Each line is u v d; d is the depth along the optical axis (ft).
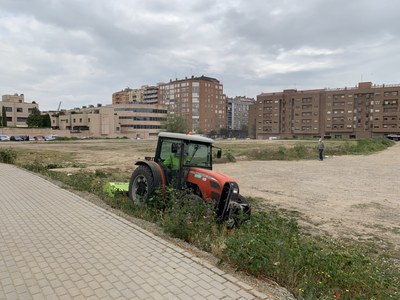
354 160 90.63
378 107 356.18
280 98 425.28
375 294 12.09
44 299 11.04
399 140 316.60
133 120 413.18
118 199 26.96
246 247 13.76
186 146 23.86
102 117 362.12
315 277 13.00
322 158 90.22
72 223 20.33
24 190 31.37
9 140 253.03
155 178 23.79
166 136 24.95
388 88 349.61
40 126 318.86
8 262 14.19
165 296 11.36
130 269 13.57
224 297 11.37
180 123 327.88
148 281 12.50
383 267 16.06
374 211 31.27
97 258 14.73
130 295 11.41
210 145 25.23
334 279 12.57
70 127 380.58
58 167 60.85
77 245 16.40
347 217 28.78
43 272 13.20
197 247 16.40
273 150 97.66
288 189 42.65
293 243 15.43
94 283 12.28
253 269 12.88
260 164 76.38
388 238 23.12
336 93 380.37
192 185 23.02
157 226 19.85
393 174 59.67
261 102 443.73
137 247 16.16
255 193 39.19
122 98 601.62
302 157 96.58
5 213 22.74
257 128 450.71
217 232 18.44
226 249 14.25
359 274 12.89
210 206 19.84
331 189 43.24
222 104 522.88
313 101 398.83
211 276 13.01
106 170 58.39
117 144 194.59
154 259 14.65
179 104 500.33
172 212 19.83
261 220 19.84
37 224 20.10
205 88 492.13
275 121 432.66
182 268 13.74
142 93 561.84
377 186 46.19
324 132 392.88
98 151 123.44
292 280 12.57
